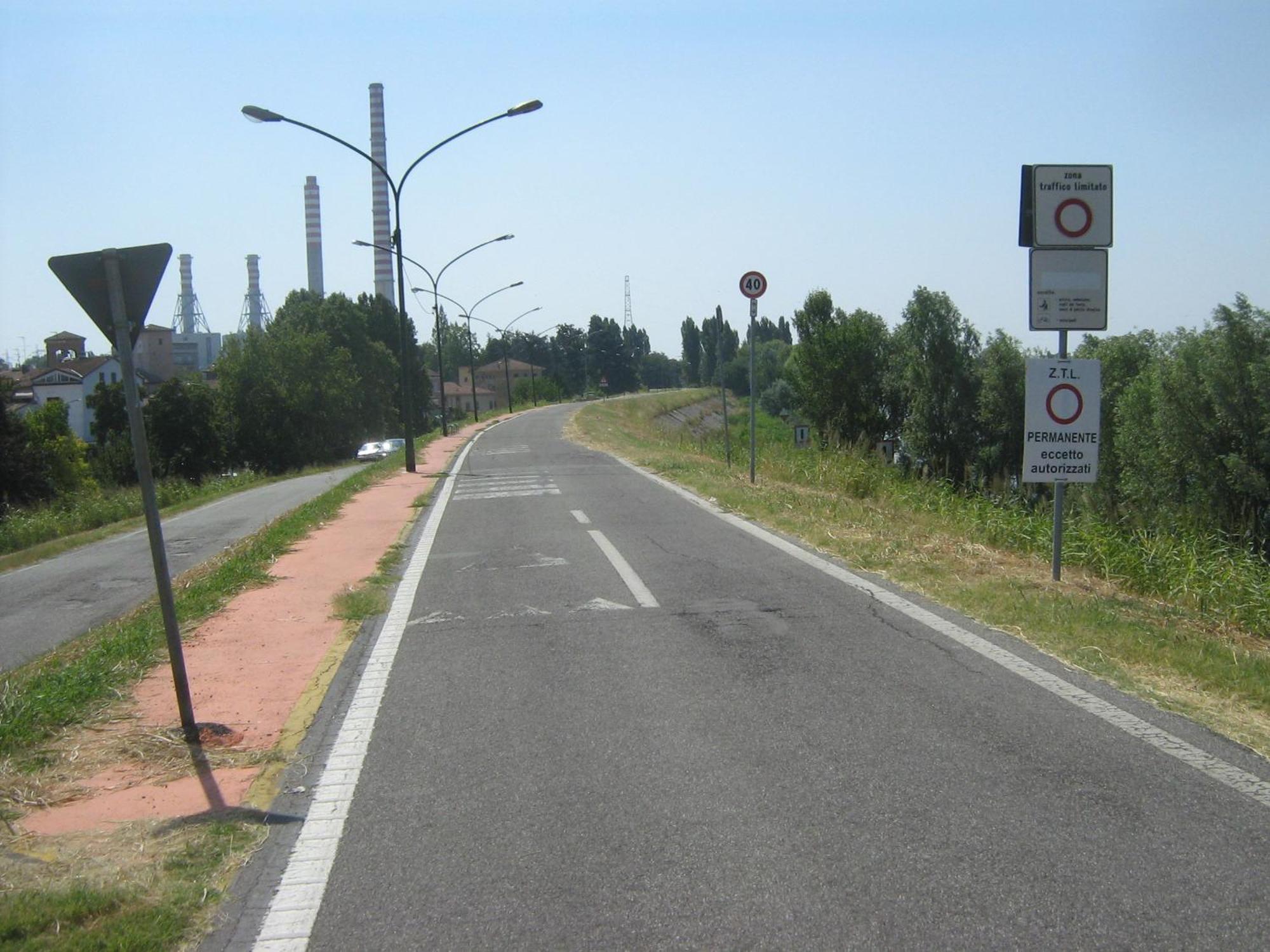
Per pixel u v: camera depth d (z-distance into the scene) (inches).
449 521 584.1
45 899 146.6
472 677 260.5
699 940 132.5
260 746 217.2
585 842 162.9
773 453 931.3
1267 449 876.6
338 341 3216.0
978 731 207.5
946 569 374.9
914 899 141.3
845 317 1766.7
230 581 391.5
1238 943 128.7
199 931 141.4
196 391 2650.1
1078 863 150.7
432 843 165.2
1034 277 339.9
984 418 1470.2
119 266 212.2
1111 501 1052.5
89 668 270.7
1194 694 229.9
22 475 1690.5
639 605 337.1
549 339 5723.4
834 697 232.7
